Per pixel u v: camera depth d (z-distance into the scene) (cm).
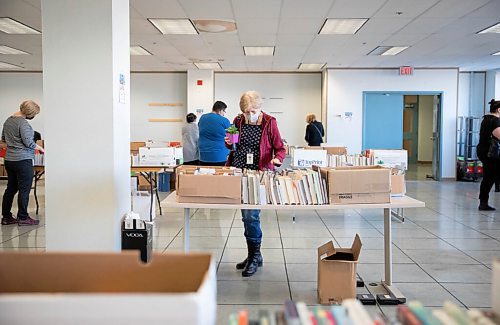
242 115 359
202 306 86
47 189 307
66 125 305
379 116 1081
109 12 300
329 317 103
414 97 1491
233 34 701
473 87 1126
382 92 1069
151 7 551
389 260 307
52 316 84
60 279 112
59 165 306
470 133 1045
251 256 350
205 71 1098
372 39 738
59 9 300
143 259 309
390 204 283
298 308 109
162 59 948
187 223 300
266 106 1131
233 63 1000
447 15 586
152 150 557
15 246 428
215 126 552
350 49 828
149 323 85
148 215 521
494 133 600
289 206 283
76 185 306
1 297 85
